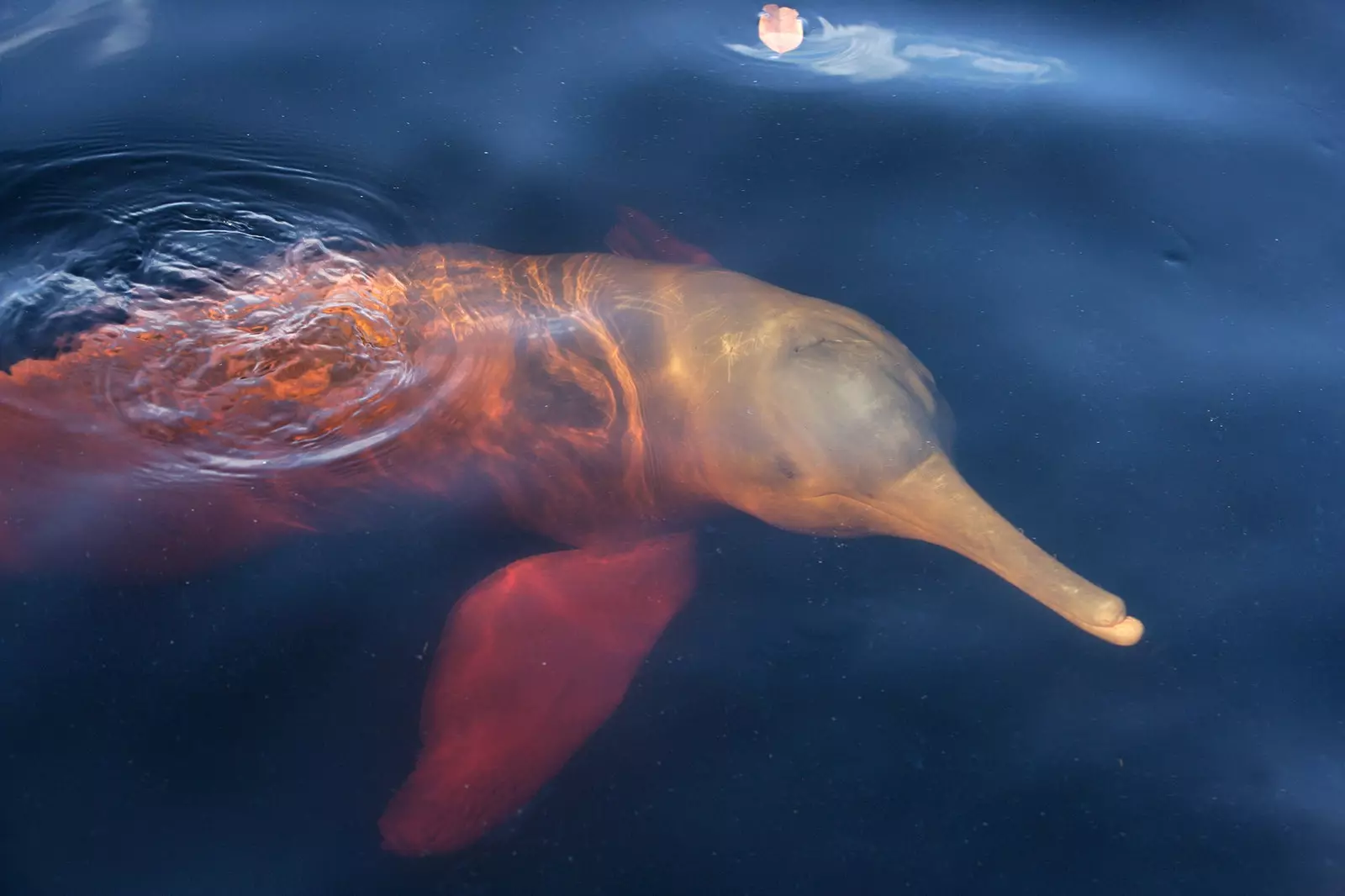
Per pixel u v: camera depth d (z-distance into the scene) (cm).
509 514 753
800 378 733
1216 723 626
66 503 683
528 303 805
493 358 775
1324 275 868
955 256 869
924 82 1012
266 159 905
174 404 731
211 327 777
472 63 1007
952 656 657
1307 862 573
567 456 767
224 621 652
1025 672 649
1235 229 898
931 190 920
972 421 768
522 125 954
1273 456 750
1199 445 756
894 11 1091
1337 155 965
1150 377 795
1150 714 630
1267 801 595
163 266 823
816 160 938
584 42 1036
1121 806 594
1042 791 598
